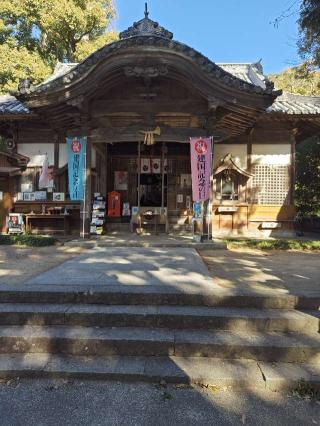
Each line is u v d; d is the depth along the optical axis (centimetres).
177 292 454
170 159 1373
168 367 351
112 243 930
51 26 1894
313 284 520
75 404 308
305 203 1596
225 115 950
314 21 604
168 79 916
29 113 1128
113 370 344
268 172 1211
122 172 1395
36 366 352
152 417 291
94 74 851
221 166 1173
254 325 407
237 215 1216
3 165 1238
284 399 316
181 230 1321
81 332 394
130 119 1064
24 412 297
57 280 518
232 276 577
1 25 1809
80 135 962
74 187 978
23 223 1179
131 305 449
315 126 1204
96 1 1984
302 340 380
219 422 286
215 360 366
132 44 814
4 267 640
